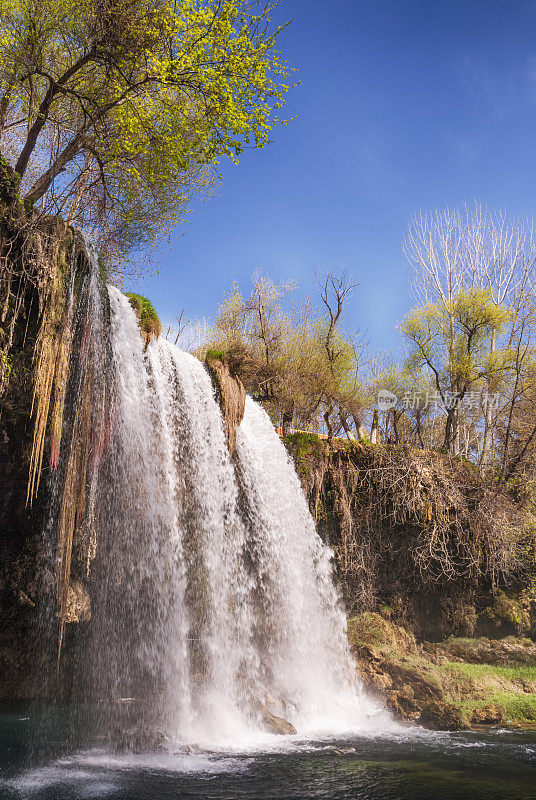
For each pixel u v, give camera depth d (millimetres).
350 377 23828
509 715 11422
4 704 9828
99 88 12625
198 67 11680
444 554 17359
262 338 22250
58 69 12812
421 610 17062
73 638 10266
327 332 24062
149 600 11031
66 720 9516
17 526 9641
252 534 14391
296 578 15133
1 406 9125
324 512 16484
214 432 13844
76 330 9977
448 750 8867
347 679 12438
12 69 11883
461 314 23141
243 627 13273
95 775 7246
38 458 8867
